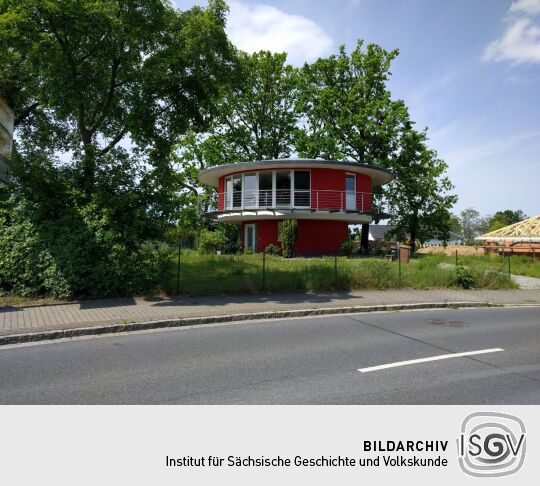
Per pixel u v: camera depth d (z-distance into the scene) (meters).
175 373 5.07
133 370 5.18
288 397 4.34
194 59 11.57
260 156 37.12
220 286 11.24
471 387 4.69
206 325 8.05
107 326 7.33
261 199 27.42
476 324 8.55
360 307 9.87
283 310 9.12
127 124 11.70
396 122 33.31
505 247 33.72
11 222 10.01
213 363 5.50
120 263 10.11
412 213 36.06
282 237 25.22
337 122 33.62
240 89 13.75
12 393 4.39
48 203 9.96
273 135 37.94
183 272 14.45
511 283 14.63
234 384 4.70
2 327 7.05
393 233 37.84
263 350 6.20
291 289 12.09
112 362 5.52
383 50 34.47
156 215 10.77
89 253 9.91
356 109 34.31
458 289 13.77
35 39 10.38
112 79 12.59
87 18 10.05
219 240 30.20
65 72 11.15
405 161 34.38
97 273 9.88
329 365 5.46
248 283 11.55
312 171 27.20
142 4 11.04
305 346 6.46
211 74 12.38
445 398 4.36
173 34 11.91
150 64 11.05
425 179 35.22
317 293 11.72
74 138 17.53
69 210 10.13
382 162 33.12
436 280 13.92
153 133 12.60
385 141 33.34
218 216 29.75
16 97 16.03
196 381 4.79
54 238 9.78
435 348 6.46
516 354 6.18
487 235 37.12
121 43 11.20
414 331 7.73
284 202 27.11
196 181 36.84
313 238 27.77
